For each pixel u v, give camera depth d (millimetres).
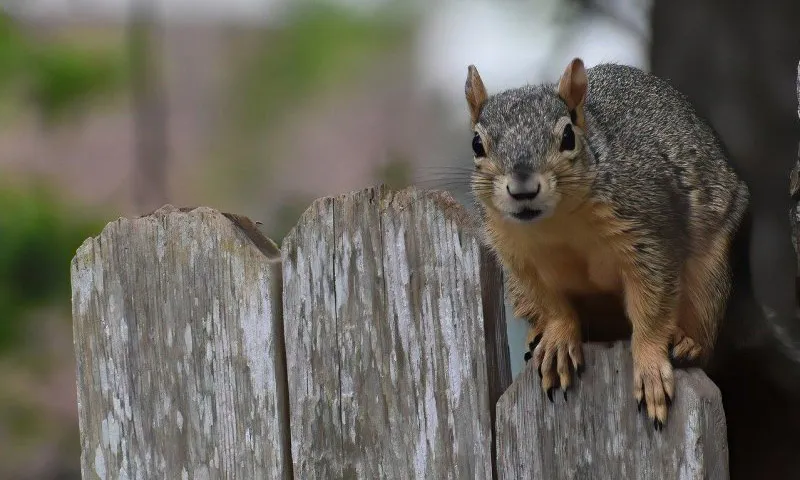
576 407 6426
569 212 7398
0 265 12125
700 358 7695
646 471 6250
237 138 19906
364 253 6836
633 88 8609
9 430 12695
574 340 6621
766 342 8688
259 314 7133
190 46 20641
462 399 6637
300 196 16000
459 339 6613
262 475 7199
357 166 19016
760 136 12039
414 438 6785
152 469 7504
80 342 7664
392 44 20531
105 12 14688
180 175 18859
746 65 12117
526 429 6508
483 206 7613
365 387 6895
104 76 14047
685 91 12328
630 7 13070
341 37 20766
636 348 7039
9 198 12758
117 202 14180
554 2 13242
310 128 19984
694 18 12266
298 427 7078
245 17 21141
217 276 7238
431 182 8938
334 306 6938
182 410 7391
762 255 11742
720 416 6133
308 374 7035
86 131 14797
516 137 7410
